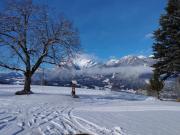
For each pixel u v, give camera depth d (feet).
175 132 34.71
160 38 134.10
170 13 135.85
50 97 98.53
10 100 84.28
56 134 32.12
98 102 96.22
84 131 34.63
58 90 167.43
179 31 128.77
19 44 104.53
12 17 103.30
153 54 135.85
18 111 54.70
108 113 54.54
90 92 166.20
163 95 153.58
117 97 131.54
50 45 107.76
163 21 133.28
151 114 52.65
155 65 136.26
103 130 35.50
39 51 108.06
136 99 124.47
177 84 146.30
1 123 37.91
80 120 44.16
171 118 47.01
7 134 30.63
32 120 42.52
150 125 39.58
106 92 174.50
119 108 67.56
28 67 108.99
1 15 103.19
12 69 106.93
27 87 109.81
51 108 66.13
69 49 109.81
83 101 97.96
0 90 137.18
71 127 37.35
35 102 82.33
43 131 33.55
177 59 126.82
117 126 38.32
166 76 137.69
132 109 64.13
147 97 142.51
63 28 108.06
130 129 36.35
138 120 44.50
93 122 41.98
